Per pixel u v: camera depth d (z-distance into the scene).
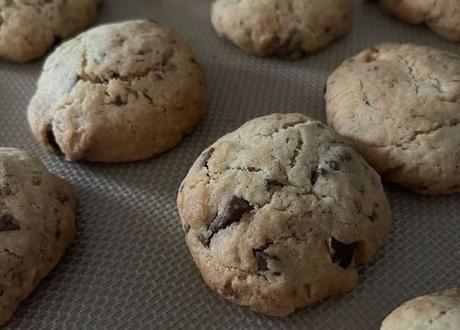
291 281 0.28
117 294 0.30
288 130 0.30
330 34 0.37
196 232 0.29
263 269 0.28
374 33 0.38
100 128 0.32
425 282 0.30
